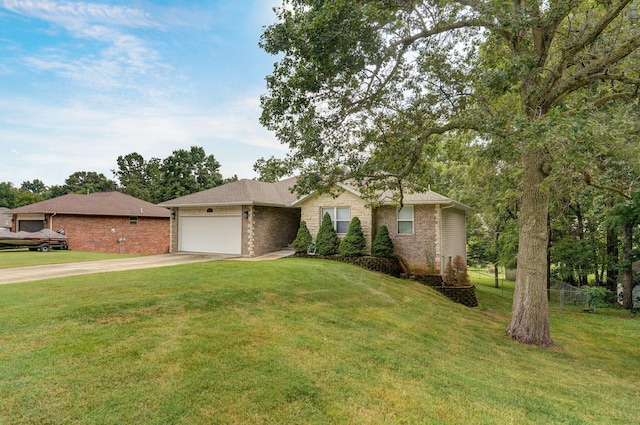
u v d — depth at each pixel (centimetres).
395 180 978
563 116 590
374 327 718
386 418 368
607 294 1780
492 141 770
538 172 817
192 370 423
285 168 891
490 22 688
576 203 1700
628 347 887
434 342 689
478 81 803
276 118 805
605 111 738
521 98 832
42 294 703
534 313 815
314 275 1091
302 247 1639
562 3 614
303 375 443
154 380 394
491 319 1068
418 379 477
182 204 1775
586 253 1783
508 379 538
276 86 756
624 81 715
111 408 337
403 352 586
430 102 884
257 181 1970
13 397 341
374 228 1603
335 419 358
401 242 1551
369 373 476
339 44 670
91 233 2330
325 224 1608
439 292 1389
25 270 1112
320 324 674
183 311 641
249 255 1638
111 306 629
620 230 1628
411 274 1502
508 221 2138
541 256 822
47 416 319
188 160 4350
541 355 725
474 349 693
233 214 1709
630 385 593
